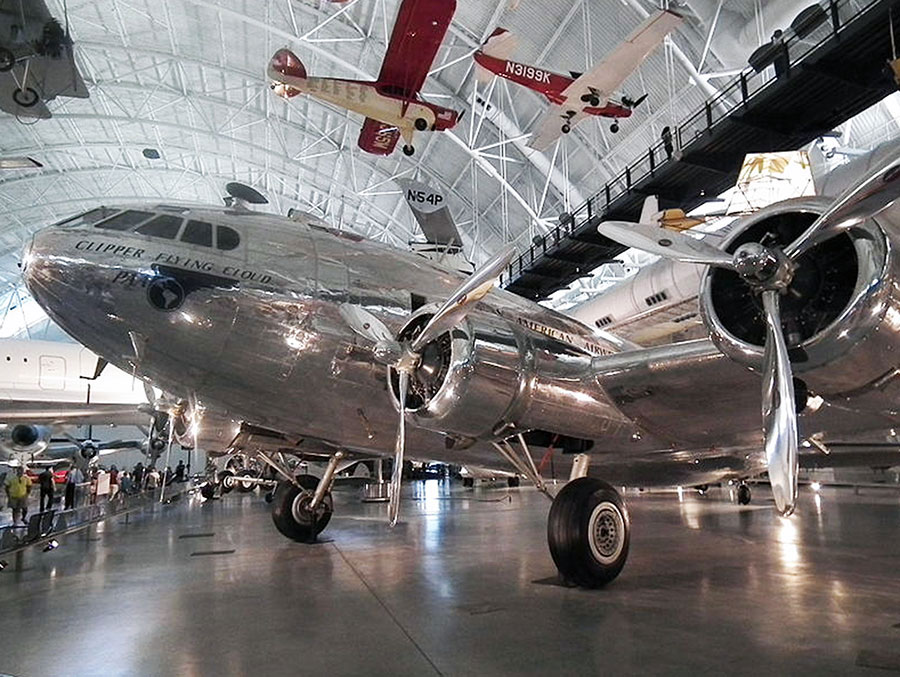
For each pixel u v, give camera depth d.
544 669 3.26
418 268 5.66
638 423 5.34
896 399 3.75
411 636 3.88
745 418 5.16
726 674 3.15
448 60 18.56
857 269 3.38
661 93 16.00
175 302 4.62
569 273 19.14
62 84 11.02
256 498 20.47
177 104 27.67
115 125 29.59
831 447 8.41
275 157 30.05
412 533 9.24
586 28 14.72
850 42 9.28
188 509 15.33
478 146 21.52
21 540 8.33
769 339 3.43
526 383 4.82
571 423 5.10
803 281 3.65
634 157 17.89
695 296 15.38
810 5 11.50
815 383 3.62
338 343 4.96
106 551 8.06
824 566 6.15
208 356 4.75
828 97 10.50
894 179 3.02
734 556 6.78
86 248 4.66
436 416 4.68
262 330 4.78
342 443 5.79
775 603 4.63
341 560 6.82
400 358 4.61
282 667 3.34
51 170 33.16
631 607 4.55
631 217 15.12
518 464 5.24
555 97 13.61
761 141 11.78
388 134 16.20
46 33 10.20
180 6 20.67
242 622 4.29
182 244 4.81
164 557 7.40
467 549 7.58
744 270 3.47
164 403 8.60
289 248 5.13
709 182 13.52
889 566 6.14
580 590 5.14
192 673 3.27
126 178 36.25
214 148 31.58
